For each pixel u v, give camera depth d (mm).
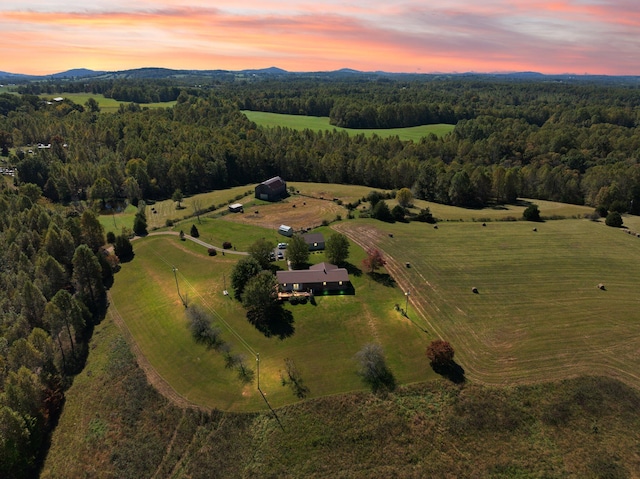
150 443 51250
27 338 67312
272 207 130750
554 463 44781
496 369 56719
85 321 74250
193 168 158375
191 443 50438
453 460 45875
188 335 67062
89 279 81062
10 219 101438
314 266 80938
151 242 104312
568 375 54906
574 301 71750
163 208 137250
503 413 50344
